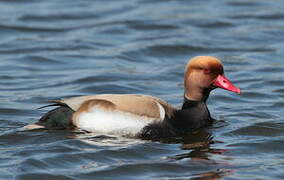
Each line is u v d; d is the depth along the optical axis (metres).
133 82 16.33
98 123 11.81
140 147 11.45
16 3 24.12
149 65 18.12
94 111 11.86
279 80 16.45
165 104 12.26
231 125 12.90
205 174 10.39
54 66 17.86
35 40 20.19
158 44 19.55
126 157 11.12
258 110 14.04
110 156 11.12
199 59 12.46
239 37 20.62
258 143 11.87
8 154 11.15
